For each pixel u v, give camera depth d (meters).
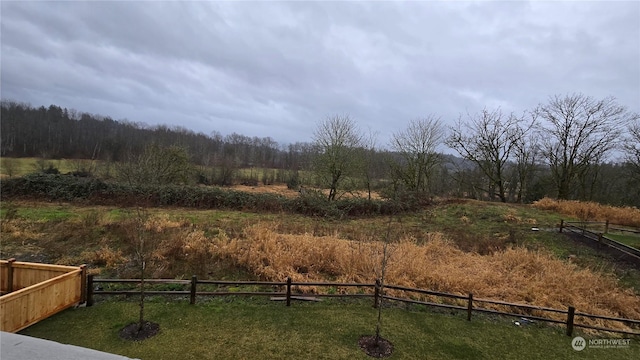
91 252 11.05
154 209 18.72
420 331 7.80
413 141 29.95
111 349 6.25
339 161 24.92
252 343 6.78
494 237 16.22
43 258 10.77
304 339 7.07
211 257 11.14
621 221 19.64
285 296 9.09
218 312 7.99
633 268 12.51
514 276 11.06
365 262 10.96
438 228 18.17
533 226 18.14
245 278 10.30
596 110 28.70
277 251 11.20
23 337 1.60
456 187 36.94
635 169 29.36
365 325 7.87
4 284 8.08
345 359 6.46
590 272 11.60
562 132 30.53
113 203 19.17
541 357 7.15
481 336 7.80
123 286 9.26
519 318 8.86
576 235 16.20
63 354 1.48
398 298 8.65
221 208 20.38
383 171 30.64
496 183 32.84
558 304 9.58
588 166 30.58
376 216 22.27
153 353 6.22
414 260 11.20
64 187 19.73
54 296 7.22
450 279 10.29
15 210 14.96
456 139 32.91
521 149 32.31
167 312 7.82
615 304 9.80
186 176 27.12
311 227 16.27
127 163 24.08
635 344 7.96
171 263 10.66
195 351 6.37
